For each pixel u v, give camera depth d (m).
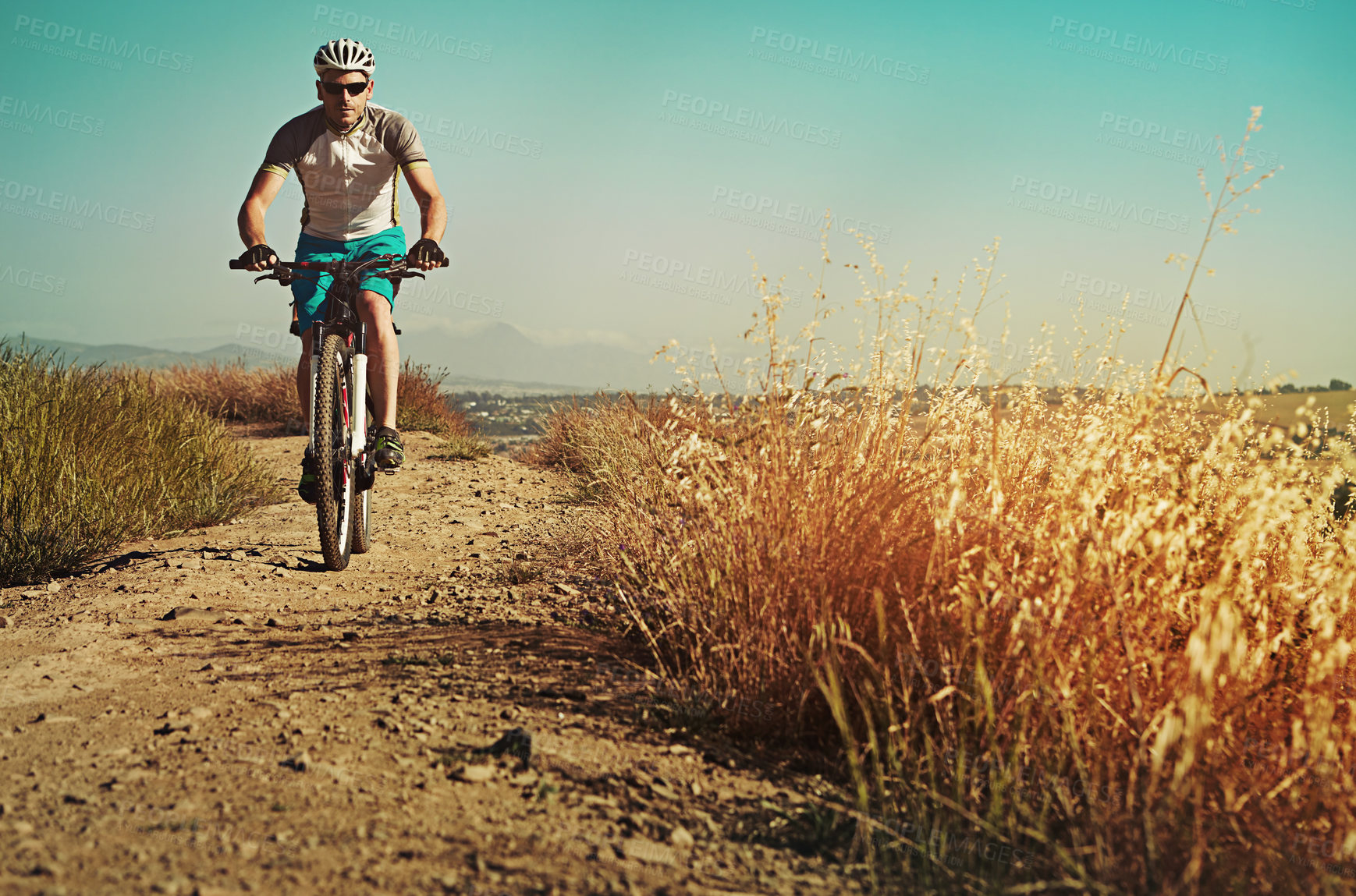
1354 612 2.94
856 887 1.92
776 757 2.62
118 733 2.44
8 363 6.11
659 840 2.05
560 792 2.24
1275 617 2.80
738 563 3.16
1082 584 2.48
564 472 10.08
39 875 1.60
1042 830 2.06
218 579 4.44
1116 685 2.41
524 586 4.47
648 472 4.64
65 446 5.55
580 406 11.62
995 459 2.96
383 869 1.76
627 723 2.75
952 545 2.85
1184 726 2.09
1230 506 2.76
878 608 2.54
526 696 2.90
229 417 14.38
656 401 8.61
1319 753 2.03
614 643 3.53
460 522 6.63
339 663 3.20
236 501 6.77
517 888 1.74
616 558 4.38
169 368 16.23
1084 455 2.77
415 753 2.40
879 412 3.54
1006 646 2.50
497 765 2.35
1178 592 2.57
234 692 2.83
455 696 2.87
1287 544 3.07
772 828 2.18
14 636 3.44
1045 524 2.77
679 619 3.19
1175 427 2.96
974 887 1.92
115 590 4.16
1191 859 1.93
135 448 6.22
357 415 4.70
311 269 4.55
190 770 2.19
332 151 4.69
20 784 2.06
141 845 1.77
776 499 3.19
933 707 2.54
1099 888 1.85
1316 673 2.19
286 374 14.43
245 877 1.67
